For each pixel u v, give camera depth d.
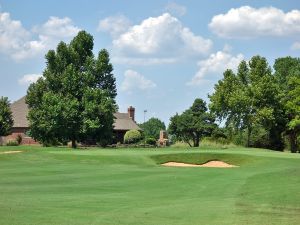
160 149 58.09
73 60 68.88
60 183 25.27
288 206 16.33
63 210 15.55
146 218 14.19
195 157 44.06
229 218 14.18
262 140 78.81
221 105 75.50
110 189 22.56
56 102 64.19
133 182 25.80
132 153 47.06
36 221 13.47
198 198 19.05
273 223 13.45
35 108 68.31
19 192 20.94
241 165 41.22
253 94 71.19
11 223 13.06
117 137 96.25
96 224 13.18
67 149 54.69
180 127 89.88
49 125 64.38
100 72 68.94
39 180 26.84
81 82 67.38
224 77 77.50
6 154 45.09
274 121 71.44
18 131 86.56
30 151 49.31
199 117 89.75
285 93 76.56
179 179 27.34
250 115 71.31
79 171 33.19
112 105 66.50
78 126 64.75
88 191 21.69
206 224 13.27
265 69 72.94
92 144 75.12
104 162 41.22
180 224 13.24
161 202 17.84
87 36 70.19
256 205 16.56
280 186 21.81
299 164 37.78
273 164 38.31
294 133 76.69
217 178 27.75
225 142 82.19
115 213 15.06
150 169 35.28
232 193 20.48
